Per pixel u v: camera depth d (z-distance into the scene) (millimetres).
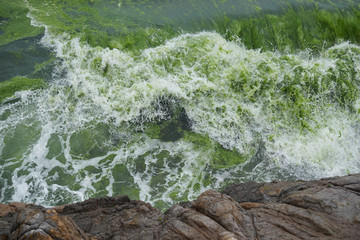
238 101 10617
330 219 4664
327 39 12609
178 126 10070
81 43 12273
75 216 5809
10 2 14164
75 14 13719
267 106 10539
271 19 13227
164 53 11789
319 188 5359
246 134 9898
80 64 11625
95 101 10578
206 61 11492
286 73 11148
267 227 4793
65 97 10695
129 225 5250
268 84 10906
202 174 8820
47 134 9617
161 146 9508
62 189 8344
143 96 10617
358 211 4672
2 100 10461
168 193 8320
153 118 10266
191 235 4719
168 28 13008
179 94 10688
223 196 5395
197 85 10852
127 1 14406
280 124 10172
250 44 12703
